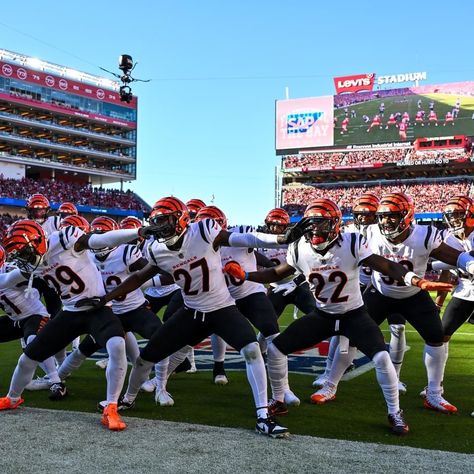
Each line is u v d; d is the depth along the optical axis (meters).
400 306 5.31
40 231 4.79
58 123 44.12
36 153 43.75
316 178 40.56
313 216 4.36
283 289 7.14
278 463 3.57
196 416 4.84
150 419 4.68
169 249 4.60
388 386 4.41
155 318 5.80
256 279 4.82
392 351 5.76
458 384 6.15
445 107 35.34
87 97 44.84
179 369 6.80
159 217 4.43
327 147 38.62
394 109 36.53
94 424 4.48
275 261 7.93
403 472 3.41
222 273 4.75
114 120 46.81
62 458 3.67
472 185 35.75
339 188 39.59
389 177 38.69
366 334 4.60
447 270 5.95
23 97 40.81
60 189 38.28
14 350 8.71
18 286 5.58
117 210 40.25
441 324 5.16
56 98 42.88
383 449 3.87
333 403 5.36
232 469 3.46
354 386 6.11
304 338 4.84
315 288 4.70
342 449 3.86
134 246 5.97
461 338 9.77
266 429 4.16
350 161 37.72
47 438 4.09
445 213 6.01
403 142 36.66
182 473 3.41
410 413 4.99
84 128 45.56
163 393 5.34
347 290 4.62
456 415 4.93
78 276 4.85
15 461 3.62
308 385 6.19
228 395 5.70
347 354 5.32
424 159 35.59
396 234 5.01
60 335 4.89
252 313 6.03
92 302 4.74
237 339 4.52
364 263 4.48
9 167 40.56
